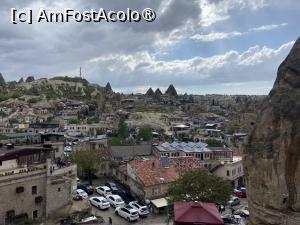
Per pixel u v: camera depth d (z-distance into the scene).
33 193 65.62
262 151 25.91
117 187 93.00
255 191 26.59
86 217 68.44
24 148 75.88
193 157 109.62
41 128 185.62
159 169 88.31
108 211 75.50
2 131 182.25
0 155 67.88
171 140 178.00
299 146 24.67
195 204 40.81
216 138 187.12
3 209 61.41
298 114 24.78
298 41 26.92
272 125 25.88
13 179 62.62
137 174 85.00
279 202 25.27
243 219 71.06
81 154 101.81
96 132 198.88
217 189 65.00
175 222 38.88
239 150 131.50
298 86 25.59
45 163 71.25
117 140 152.00
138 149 125.31
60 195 69.00
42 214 66.69
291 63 26.55
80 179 101.56
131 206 74.06
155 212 75.94
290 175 25.12
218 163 109.81
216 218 39.06
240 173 109.81
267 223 25.89
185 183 65.25
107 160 108.31
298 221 24.36
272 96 26.88
